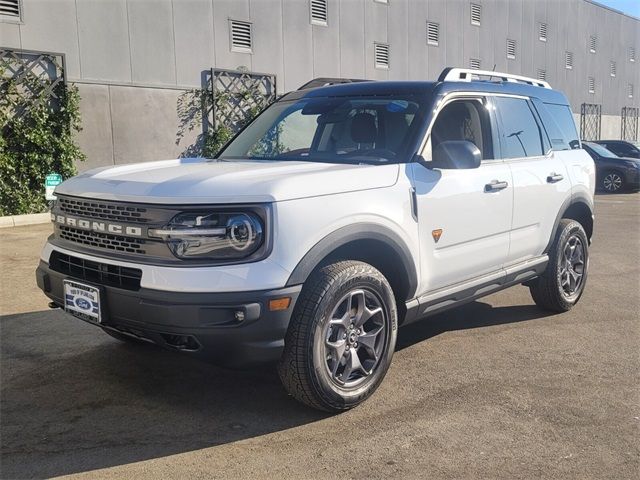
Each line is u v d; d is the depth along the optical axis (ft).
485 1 82.69
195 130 52.70
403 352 14.85
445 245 13.30
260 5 56.18
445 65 76.84
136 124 48.57
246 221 9.98
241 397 12.28
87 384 12.88
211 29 52.80
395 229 11.89
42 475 9.42
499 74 16.55
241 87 55.72
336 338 11.21
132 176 11.57
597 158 58.80
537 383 12.96
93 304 10.87
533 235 16.25
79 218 11.42
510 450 10.18
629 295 20.48
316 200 10.69
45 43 42.91
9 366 13.80
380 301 11.81
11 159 41.70
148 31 48.52
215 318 9.78
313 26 60.85
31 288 20.84
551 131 17.88
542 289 17.72
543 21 95.45
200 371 13.60
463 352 14.87
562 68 102.06
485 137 15.07
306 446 10.33
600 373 13.53
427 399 12.16
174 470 9.59
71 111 43.93
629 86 124.26
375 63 67.67
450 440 10.52
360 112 14.16
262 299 9.87
